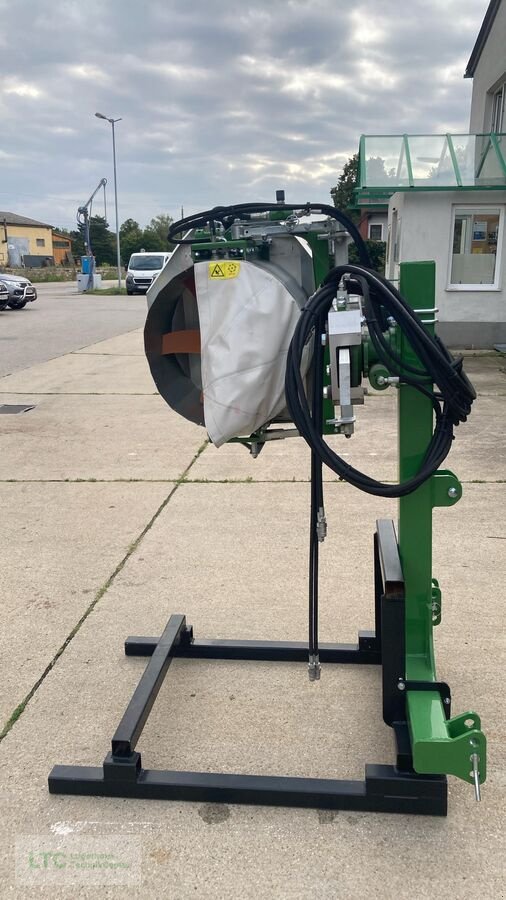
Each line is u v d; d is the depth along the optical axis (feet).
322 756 7.83
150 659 9.14
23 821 7.09
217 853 6.64
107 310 68.54
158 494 16.21
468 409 6.92
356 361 6.98
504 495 15.47
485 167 33.06
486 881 6.29
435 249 33.01
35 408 25.17
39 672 9.49
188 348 7.83
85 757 7.90
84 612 11.00
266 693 9.01
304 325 6.73
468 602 10.96
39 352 39.42
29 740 8.20
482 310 33.94
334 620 10.57
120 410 24.76
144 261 93.30
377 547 9.00
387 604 7.22
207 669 9.57
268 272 7.10
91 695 9.00
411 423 7.20
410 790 6.97
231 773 7.57
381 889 6.23
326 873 6.40
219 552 13.01
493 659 9.46
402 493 6.93
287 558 12.68
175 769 7.68
